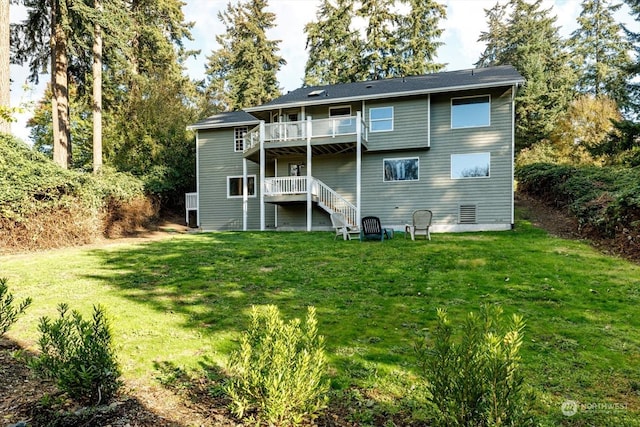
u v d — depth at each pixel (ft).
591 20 106.93
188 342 13.94
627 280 22.27
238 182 65.98
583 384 10.80
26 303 12.45
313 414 8.71
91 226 43.68
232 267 27.63
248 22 117.29
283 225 60.13
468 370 6.55
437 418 7.07
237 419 8.89
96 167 59.06
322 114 56.80
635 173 41.24
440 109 51.78
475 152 50.14
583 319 16.40
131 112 74.69
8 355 12.34
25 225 36.29
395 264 27.81
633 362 12.26
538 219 49.14
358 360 12.35
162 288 22.03
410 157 53.01
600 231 34.73
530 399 6.86
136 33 75.82
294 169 61.31
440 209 51.26
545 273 24.14
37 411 8.92
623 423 8.92
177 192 74.84
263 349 8.87
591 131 73.20
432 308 18.11
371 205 54.60
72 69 65.21
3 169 35.70
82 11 49.42
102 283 23.07
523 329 15.17
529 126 87.61
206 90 124.77
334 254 32.04
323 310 17.98
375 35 100.01
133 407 9.36
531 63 90.17
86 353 9.23
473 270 25.48
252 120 65.46
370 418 9.02
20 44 57.77
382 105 53.62
